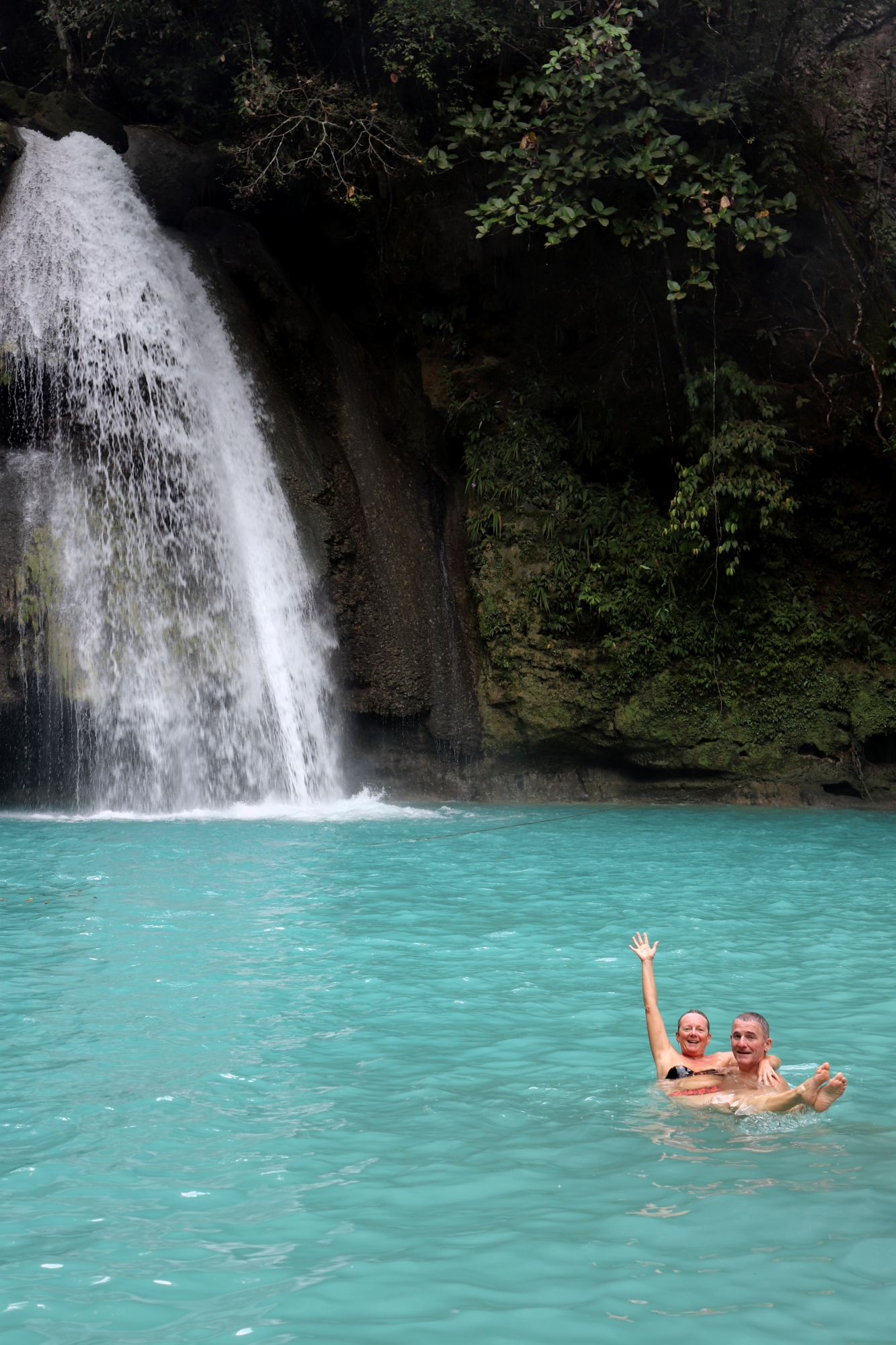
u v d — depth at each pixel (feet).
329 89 59.06
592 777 61.46
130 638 54.13
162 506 56.49
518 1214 12.37
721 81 59.72
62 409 55.06
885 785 59.47
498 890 33.60
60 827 47.60
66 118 60.59
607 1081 17.15
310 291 65.92
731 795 59.57
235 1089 16.79
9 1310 10.37
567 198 56.65
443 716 62.23
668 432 61.77
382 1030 19.76
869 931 28.02
